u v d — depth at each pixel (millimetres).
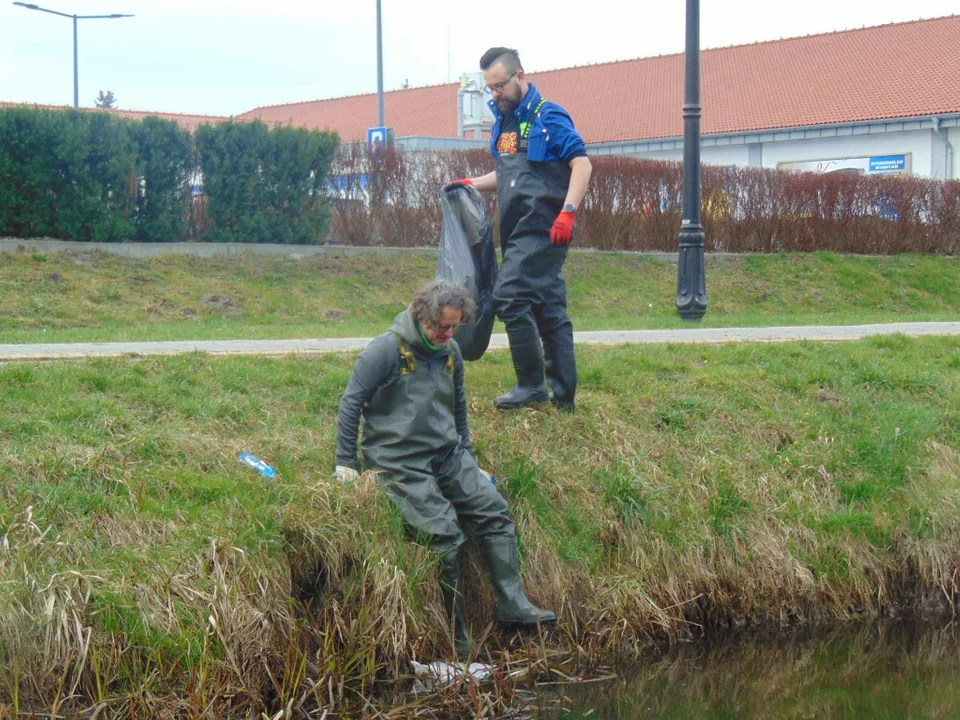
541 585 5988
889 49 34500
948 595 7051
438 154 17406
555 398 7027
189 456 5840
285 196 15961
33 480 5367
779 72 35531
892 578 7012
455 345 5715
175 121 15188
